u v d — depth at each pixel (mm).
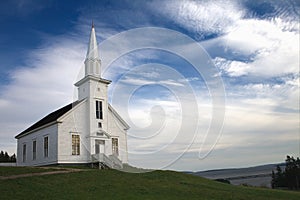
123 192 13625
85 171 17594
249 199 14758
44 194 12242
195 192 15086
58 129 22797
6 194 11805
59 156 22297
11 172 16141
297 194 18578
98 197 12375
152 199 12695
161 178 18188
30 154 26453
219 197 14391
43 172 16656
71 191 13070
